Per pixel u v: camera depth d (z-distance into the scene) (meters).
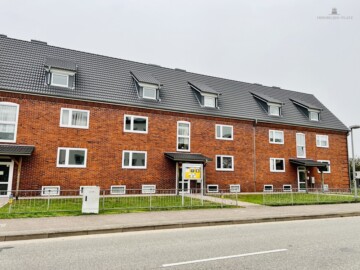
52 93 17.92
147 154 20.28
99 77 21.20
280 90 31.31
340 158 28.73
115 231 9.12
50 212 11.54
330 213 13.15
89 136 18.72
